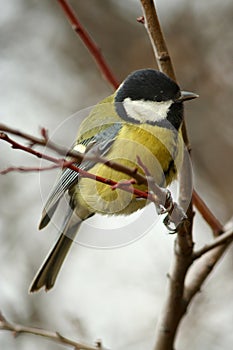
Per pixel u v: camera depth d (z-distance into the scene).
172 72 7.70
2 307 10.88
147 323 11.52
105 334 11.31
